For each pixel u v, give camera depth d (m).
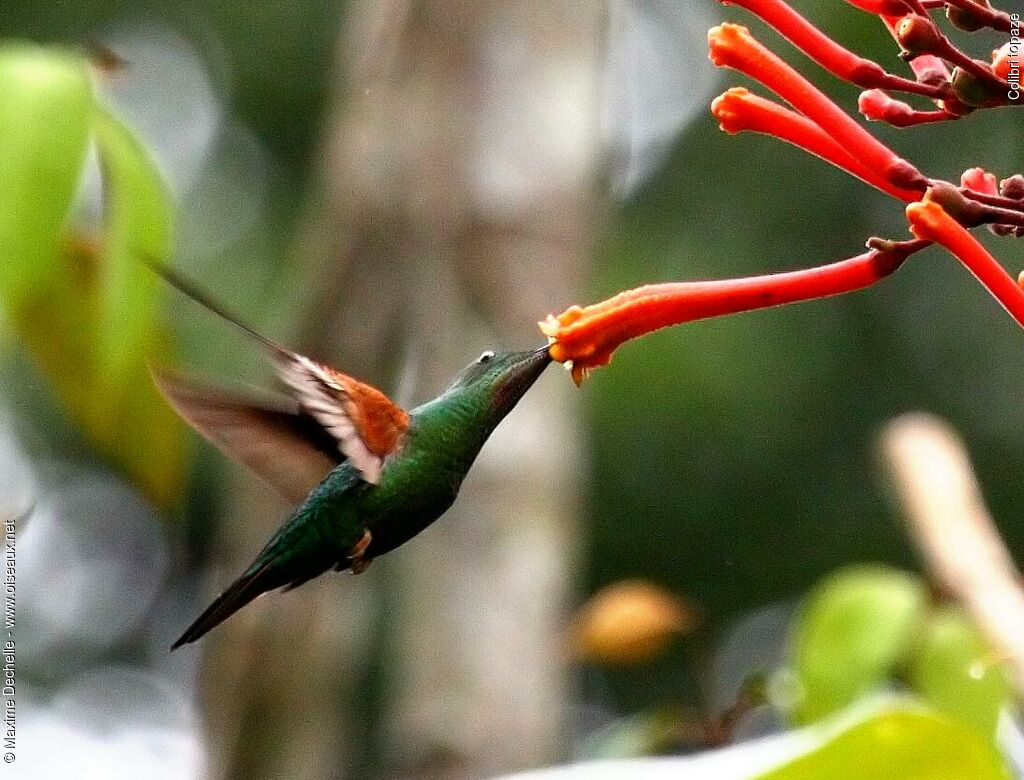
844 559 15.12
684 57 16.30
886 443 6.90
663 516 15.19
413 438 6.30
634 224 15.48
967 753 4.40
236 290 14.32
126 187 5.50
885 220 15.35
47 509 15.82
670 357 14.38
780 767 4.39
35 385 14.19
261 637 8.85
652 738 7.77
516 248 9.18
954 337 15.05
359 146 9.48
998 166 14.34
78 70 5.33
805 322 14.91
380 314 9.17
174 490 6.66
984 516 6.47
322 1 15.90
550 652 8.73
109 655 16.41
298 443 6.32
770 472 15.01
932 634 6.57
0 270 5.09
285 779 8.72
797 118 4.86
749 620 15.39
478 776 8.43
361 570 6.39
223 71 15.94
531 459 8.98
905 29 4.52
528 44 9.55
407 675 8.74
